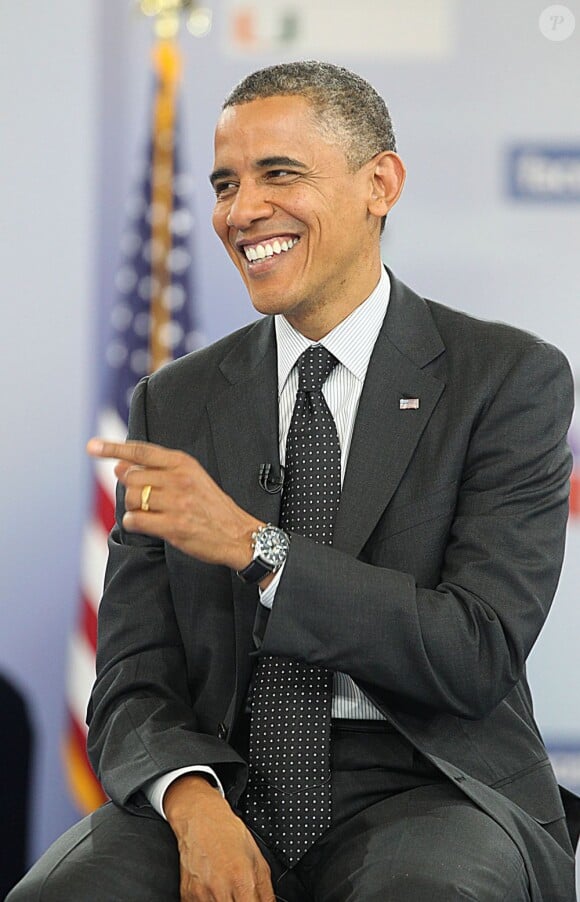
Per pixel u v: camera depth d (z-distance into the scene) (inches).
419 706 314.8
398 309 343.3
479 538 312.3
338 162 326.6
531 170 592.1
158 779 302.7
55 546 592.7
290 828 307.7
